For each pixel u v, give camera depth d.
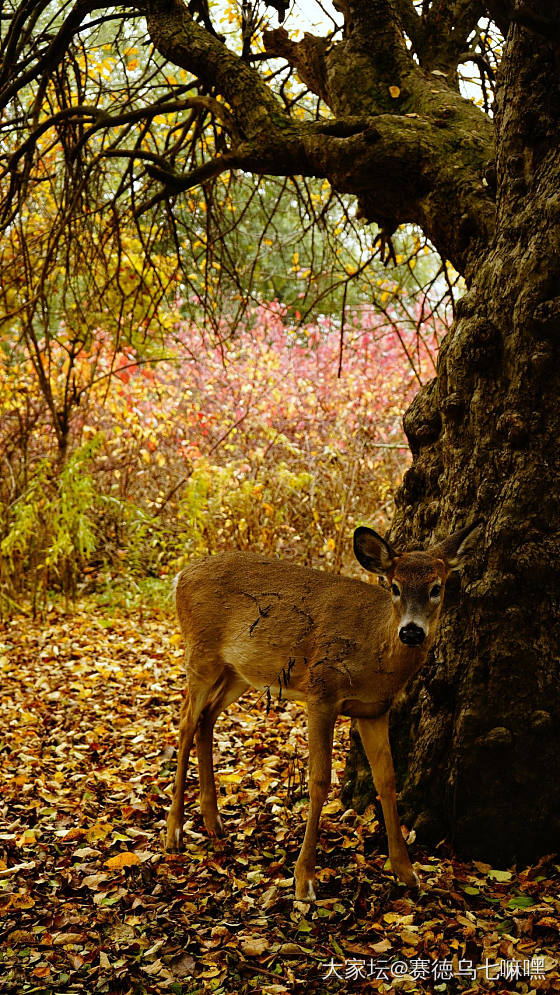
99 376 12.03
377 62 5.74
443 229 5.16
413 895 4.26
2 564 10.77
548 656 4.45
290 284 17.23
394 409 12.70
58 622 10.40
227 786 5.74
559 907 4.02
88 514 12.12
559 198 4.39
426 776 4.71
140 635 9.93
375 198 5.54
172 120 9.90
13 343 14.77
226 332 13.71
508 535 4.51
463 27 6.31
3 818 5.34
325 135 5.36
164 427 12.31
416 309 13.86
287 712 7.40
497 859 4.52
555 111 4.45
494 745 4.47
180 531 12.02
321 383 12.77
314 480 11.29
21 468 11.84
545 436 4.49
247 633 4.86
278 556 11.15
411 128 5.21
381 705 4.50
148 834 5.10
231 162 5.66
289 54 6.38
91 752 6.54
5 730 7.05
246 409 12.45
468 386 4.73
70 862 4.75
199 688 5.07
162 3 5.95
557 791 4.44
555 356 4.42
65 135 7.56
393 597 4.34
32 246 9.37
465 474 4.76
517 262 4.51
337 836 4.88
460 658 4.64
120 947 3.88
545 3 4.06
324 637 4.56
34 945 3.95
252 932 3.98
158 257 11.42
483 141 5.12
